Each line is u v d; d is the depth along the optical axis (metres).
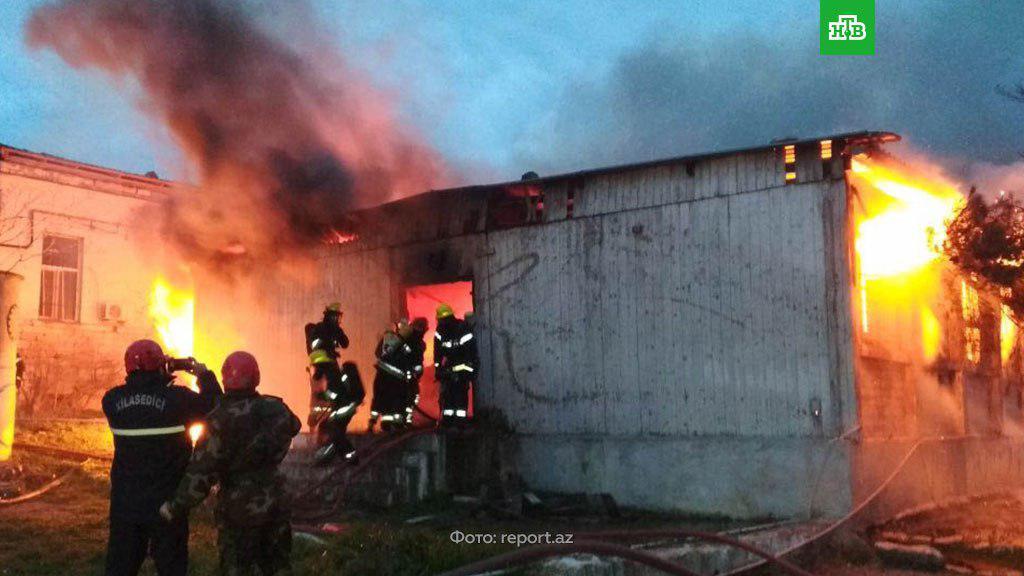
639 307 10.54
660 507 10.05
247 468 5.06
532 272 11.46
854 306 9.29
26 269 18.47
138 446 5.22
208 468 4.90
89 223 19.56
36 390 18.31
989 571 8.23
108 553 5.22
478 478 11.37
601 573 6.68
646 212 10.59
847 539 8.59
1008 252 11.81
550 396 11.12
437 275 12.40
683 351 10.18
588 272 10.98
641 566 7.02
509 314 11.61
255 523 4.96
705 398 9.98
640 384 10.45
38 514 8.41
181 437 5.34
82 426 14.55
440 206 12.48
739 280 9.88
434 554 6.51
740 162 10.01
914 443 10.77
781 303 9.59
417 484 10.61
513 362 11.50
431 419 11.41
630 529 8.84
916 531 9.77
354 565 6.36
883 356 10.21
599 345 10.80
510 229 11.72
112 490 5.24
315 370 10.73
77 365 19.09
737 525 9.08
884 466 9.84
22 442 12.20
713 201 10.13
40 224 18.77
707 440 9.86
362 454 11.05
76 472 10.36
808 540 8.34
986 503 12.07
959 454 12.47
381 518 9.68
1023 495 13.19
